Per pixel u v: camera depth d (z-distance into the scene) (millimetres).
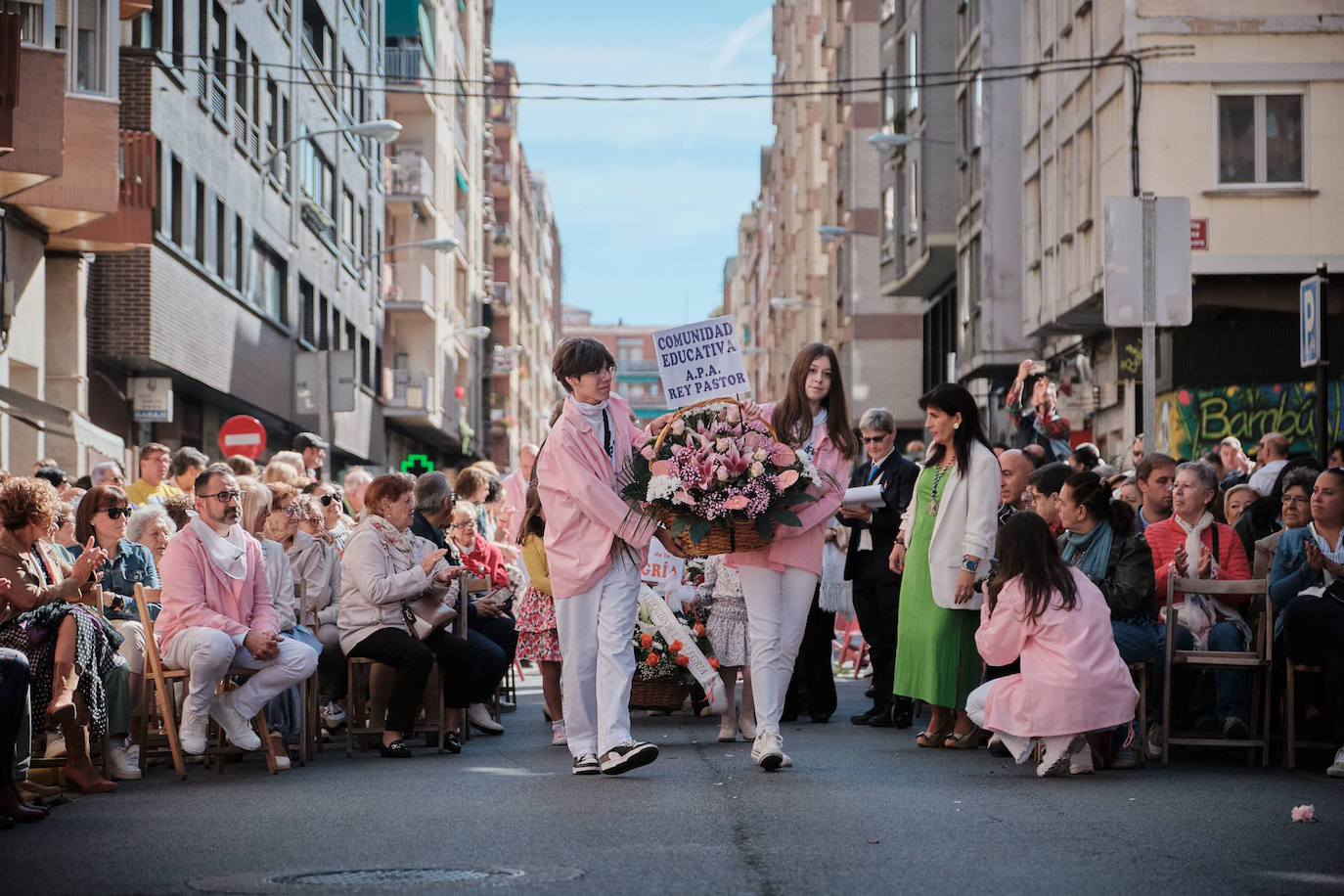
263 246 39094
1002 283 37719
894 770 10492
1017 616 10352
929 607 11945
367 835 7957
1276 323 27609
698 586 14375
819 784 9656
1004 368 38500
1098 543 11234
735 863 7074
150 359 29250
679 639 14070
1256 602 11562
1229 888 6602
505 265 95750
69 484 18281
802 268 81500
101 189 24734
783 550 10227
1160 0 27438
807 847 7480
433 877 6777
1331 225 27109
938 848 7480
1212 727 11430
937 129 44156
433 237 63125
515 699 16391
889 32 49969
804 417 10930
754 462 9891
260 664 11172
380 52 57594
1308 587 10680
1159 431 29391
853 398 59875
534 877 6746
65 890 6680
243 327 36531
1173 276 15203
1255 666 10867
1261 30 27266
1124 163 27875
